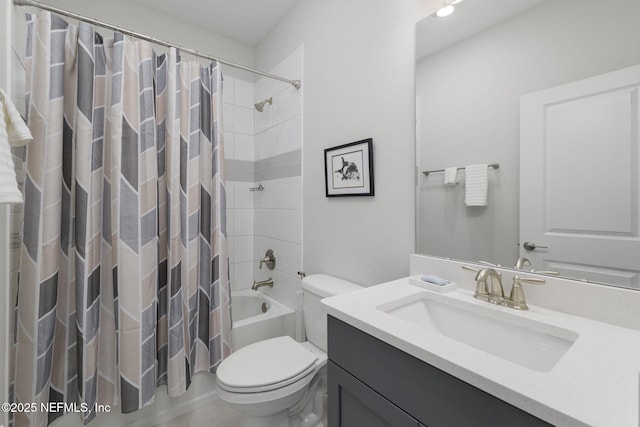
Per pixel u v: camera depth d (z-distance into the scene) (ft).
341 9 5.24
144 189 4.81
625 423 1.42
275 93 7.21
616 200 2.60
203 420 5.21
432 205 3.98
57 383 4.39
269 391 3.78
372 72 4.70
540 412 1.57
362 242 4.95
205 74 5.75
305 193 6.25
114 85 4.58
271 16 6.89
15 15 3.90
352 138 5.06
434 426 2.11
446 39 3.78
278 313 6.50
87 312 4.32
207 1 6.39
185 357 5.21
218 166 5.67
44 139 4.08
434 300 3.47
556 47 2.91
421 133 4.07
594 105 2.69
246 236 8.16
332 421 3.07
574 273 2.86
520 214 3.21
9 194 2.50
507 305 3.02
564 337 2.50
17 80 4.01
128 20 6.37
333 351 3.05
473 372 1.85
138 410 5.02
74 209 4.49
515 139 3.22
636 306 2.49
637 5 2.47
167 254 5.30
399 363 2.36
